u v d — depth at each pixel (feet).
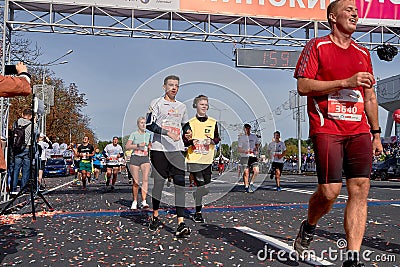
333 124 10.95
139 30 40.40
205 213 24.27
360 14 42.45
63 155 76.95
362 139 10.94
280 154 41.65
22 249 15.28
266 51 43.73
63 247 15.61
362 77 10.00
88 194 40.16
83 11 39.68
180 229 16.99
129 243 16.17
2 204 26.76
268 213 24.14
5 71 11.57
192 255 14.01
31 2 37.27
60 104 151.94
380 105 101.96
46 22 38.47
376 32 44.91
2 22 37.29
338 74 11.03
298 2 41.63
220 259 13.41
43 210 26.84
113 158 45.78
